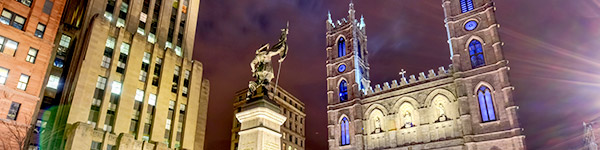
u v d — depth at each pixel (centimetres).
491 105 5378
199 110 7331
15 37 4472
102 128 5281
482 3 6138
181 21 7656
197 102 7056
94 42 5594
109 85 5606
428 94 6044
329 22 8125
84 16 6131
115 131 5419
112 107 5609
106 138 5181
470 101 5516
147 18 6838
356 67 7100
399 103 6309
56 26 4959
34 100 4441
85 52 5481
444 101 5875
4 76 4259
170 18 7375
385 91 6594
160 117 6191
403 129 6056
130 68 5975
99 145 5128
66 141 4797
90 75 5397
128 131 5634
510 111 5106
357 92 6794
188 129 6638
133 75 6000
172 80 6725
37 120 5109
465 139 5253
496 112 5241
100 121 5291
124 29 6162
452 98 5775
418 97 6138
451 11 6425
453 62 5900
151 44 6588
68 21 6731
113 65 5772
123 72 5938
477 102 5475
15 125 4106
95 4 6156
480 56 5838
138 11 6700
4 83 4225
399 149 5931
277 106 1540
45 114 5250
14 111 4231
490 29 5825
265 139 1411
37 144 4969
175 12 7588
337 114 6925
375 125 6494
